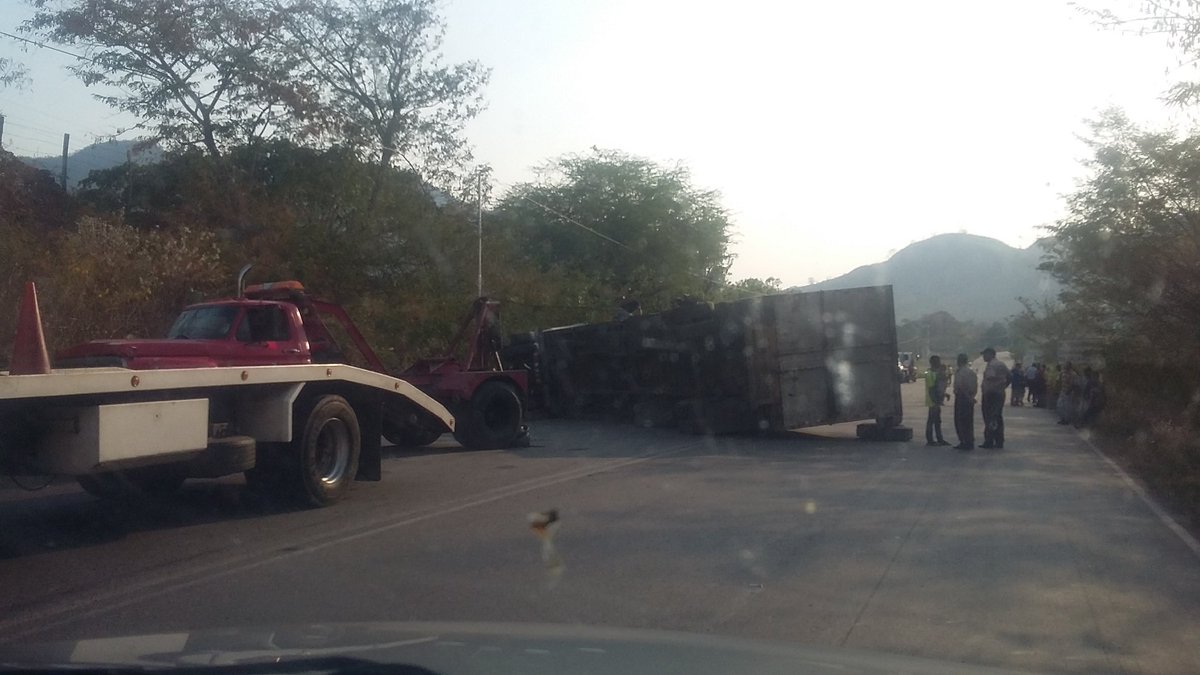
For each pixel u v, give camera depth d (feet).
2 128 86.38
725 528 34.22
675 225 165.07
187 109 104.99
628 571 27.71
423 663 9.16
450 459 55.98
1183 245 61.46
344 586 25.95
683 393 74.28
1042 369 122.72
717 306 71.26
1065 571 28.07
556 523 35.04
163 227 94.07
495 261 109.81
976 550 30.83
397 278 95.40
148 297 64.80
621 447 63.16
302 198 96.32
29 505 38.96
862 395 70.18
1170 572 28.07
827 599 24.75
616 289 153.07
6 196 81.41
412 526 34.65
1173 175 64.28
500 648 9.91
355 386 41.50
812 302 69.41
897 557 29.68
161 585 26.11
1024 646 21.02
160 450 31.91
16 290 58.23
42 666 9.16
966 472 50.90
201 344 40.19
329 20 115.03
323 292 86.07
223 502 39.78
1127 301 71.46
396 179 108.27
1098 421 77.41
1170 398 67.97
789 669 9.41
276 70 106.42
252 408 37.04
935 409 66.44
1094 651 20.74
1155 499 42.16
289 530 34.04
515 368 86.17
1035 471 51.83
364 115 118.32
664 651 9.96
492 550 30.53
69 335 59.21
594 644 10.22
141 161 105.40
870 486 44.93
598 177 164.86
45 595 25.07
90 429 29.94
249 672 8.89
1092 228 73.31
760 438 70.38
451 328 92.73
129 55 102.42
